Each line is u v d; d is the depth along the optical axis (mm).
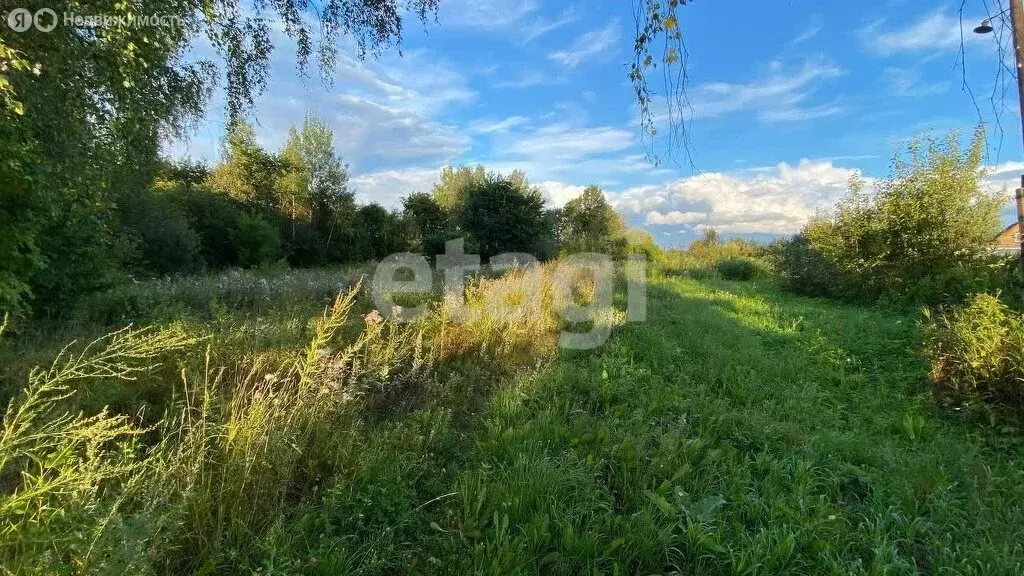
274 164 26250
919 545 2336
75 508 1394
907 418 3809
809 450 3197
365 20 5039
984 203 9695
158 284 7789
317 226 26609
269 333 4180
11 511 1283
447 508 2381
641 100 2098
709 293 11773
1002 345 3953
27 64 3145
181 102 5816
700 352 5738
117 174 5680
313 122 26422
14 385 2941
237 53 5109
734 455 3061
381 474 2447
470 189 20094
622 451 2906
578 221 28391
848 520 2490
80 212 5312
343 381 3389
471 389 4055
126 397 2992
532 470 2559
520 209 18469
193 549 1880
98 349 3746
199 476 2023
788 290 12961
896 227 10156
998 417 3768
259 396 2426
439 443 3014
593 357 5219
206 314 6172
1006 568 2082
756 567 2000
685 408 3811
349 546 2027
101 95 4504
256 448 2166
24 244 4340
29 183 3910
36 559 1277
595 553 2096
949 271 9133
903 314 8820
